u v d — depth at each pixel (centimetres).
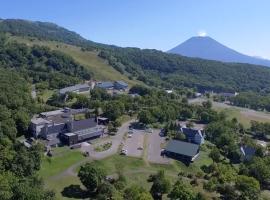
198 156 17262
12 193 9969
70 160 15000
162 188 12344
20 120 16938
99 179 12306
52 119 18912
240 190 13238
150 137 19175
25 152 13150
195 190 13188
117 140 18162
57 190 12362
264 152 18338
